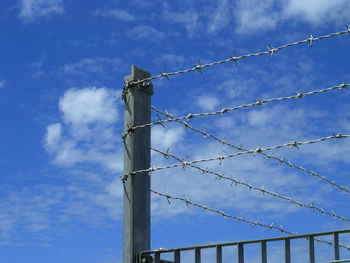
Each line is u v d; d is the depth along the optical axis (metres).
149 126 5.94
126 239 5.62
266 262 4.86
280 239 4.84
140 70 5.96
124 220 5.69
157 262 5.49
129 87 5.88
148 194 5.80
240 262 4.98
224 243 5.07
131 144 5.77
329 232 4.64
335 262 4.54
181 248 5.35
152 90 5.99
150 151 5.91
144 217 5.72
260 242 4.91
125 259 5.59
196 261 5.24
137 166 5.75
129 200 5.67
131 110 5.82
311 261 4.66
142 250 5.63
